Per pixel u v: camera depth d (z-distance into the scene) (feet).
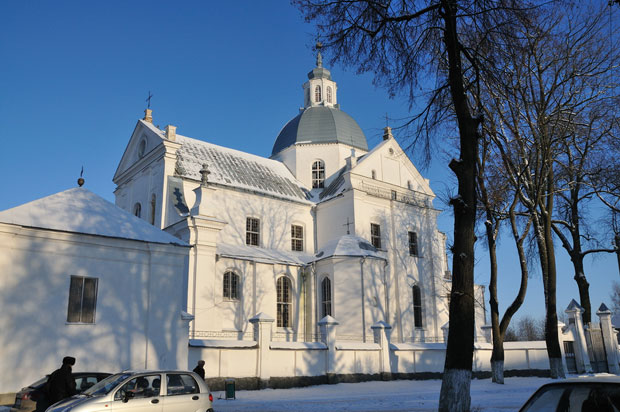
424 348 93.45
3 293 53.47
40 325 54.90
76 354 56.39
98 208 64.08
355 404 53.26
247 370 71.26
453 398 37.09
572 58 70.44
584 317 102.27
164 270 64.44
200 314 85.61
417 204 127.54
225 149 126.41
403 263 119.24
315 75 150.20
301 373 76.54
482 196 79.20
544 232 79.41
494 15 42.98
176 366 62.49
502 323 80.02
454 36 42.45
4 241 54.49
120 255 61.77
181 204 98.94
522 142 74.64
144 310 61.98
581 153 80.84
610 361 101.55
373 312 100.07
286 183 126.93
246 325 95.20
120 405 33.17
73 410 31.86
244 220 110.32
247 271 98.78
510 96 73.61
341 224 116.57
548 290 75.61
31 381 53.26
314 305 104.32
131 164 116.47
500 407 48.29
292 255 112.98
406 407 50.55
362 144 140.26
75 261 58.49
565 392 18.08
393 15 43.78
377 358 86.89
